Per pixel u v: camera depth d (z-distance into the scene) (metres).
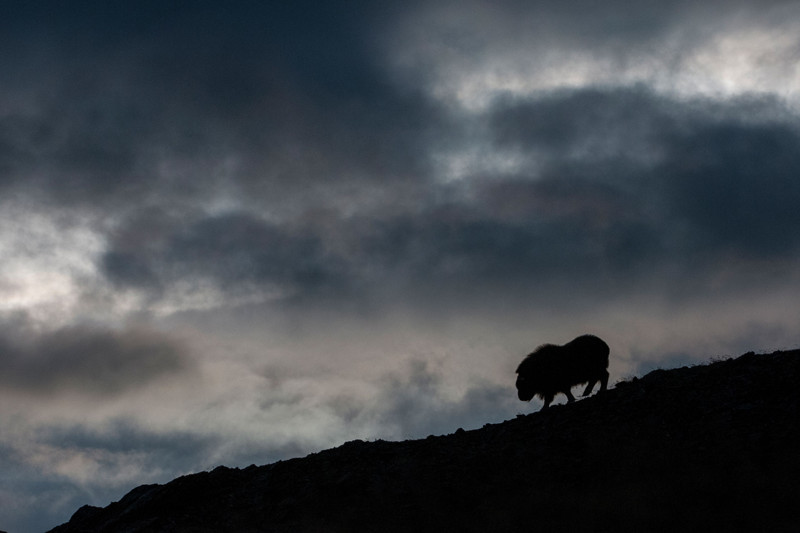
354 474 26.83
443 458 26.92
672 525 19.98
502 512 22.11
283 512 25.62
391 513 23.55
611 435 25.39
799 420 23.61
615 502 21.30
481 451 27.02
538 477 23.81
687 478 21.72
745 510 19.89
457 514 22.80
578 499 21.97
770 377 26.97
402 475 26.12
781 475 20.88
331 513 24.66
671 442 24.06
